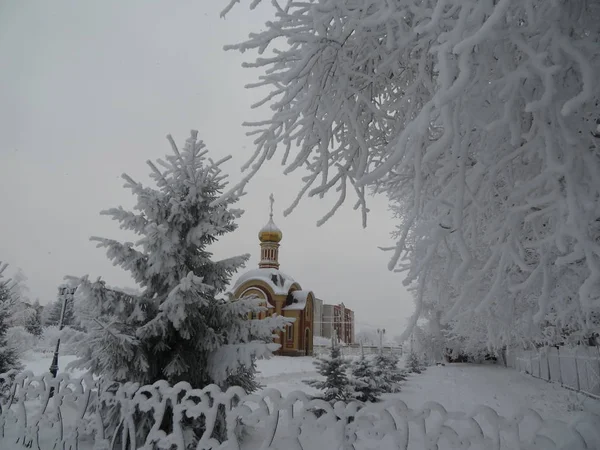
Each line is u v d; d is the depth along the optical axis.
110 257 6.93
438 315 20.81
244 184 3.58
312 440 3.48
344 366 10.45
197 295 6.62
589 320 4.38
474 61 2.69
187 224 7.56
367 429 2.92
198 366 6.88
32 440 4.79
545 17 2.52
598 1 2.90
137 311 6.63
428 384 15.28
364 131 4.13
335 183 4.02
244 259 7.79
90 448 5.11
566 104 2.05
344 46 3.65
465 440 2.66
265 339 7.54
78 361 6.59
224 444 3.31
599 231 3.17
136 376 6.27
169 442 3.65
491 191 3.60
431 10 2.92
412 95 3.58
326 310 69.12
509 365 23.00
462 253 2.55
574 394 11.70
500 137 3.13
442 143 2.25
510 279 4.18
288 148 3.71
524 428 6.45
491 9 2.21
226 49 3.56
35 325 27.75
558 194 2.59
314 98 3.62
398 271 4.05
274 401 3.20
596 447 2.33
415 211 2.64
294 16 3.50
